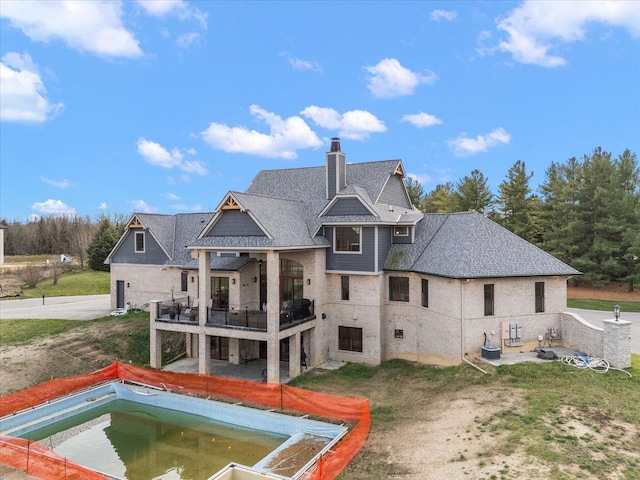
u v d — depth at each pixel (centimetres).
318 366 2595
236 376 2503
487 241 2384
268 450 1753
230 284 2744
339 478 1323
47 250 9381
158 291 3544
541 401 1638
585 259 4172
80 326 3241
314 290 2614
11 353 2695
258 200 2498
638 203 4112
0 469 1494
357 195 2598
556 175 5316
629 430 1414
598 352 2061
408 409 1841
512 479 1181
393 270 2595
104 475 1487
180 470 1612
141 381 2386
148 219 3584
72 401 2181
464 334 2188
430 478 1257
